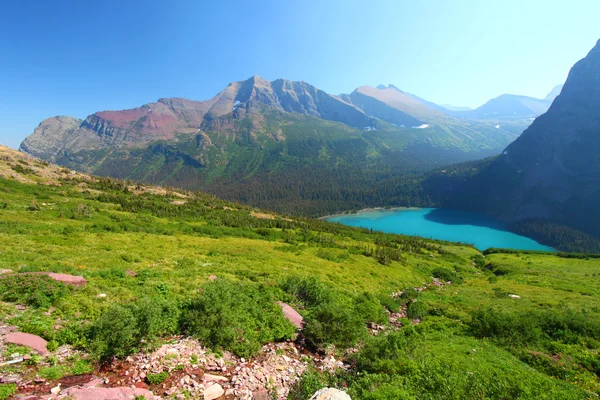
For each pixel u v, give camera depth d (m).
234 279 24.69
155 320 13.16
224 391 10.85
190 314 14.20
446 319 24.56
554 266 74.81
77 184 102.12
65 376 9.53
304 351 15.64
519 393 10.86
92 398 8.45
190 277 22.50
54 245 27.69
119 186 116.75
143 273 21.03
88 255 25.41
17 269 17.84
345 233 113.81
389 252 65.44
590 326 19.95
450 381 11.20
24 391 8.38
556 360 15.85
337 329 16.69
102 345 10.68
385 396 9.60
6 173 85.88
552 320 21.09
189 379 10.80
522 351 17.20
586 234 193.38
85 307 13.77
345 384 12.16
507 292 37.47
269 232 81.25
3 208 50.94
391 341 14.81
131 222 60.53
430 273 57.41
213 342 13.52
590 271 65.94
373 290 33.94
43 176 98.75
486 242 190.88
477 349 16.70
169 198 118.12
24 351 9.95
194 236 57.00
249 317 16.41
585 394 12.02
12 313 12.14
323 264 41.56
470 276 63.50
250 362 13.28
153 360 11.38
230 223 88.50
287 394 11.53
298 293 23.34
